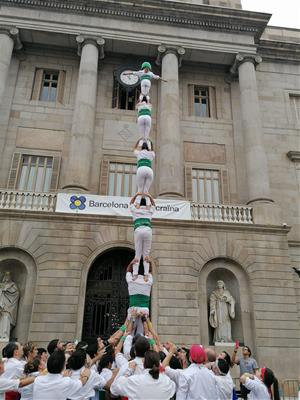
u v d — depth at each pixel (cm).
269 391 661
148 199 952
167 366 583
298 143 2328
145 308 823
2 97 2019
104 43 2197
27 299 1608
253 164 2016
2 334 1509
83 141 1938
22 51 2270
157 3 2242
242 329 1683
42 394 470
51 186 1988
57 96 2227
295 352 1625
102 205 1758
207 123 2281
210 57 2339
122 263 1825
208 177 2170
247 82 2230
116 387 484
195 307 1652
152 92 2309
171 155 1970
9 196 1747
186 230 1784
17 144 2066
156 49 2280
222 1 2528
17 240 1661
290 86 2478
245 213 1886
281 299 1714
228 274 1812
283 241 1823
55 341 779
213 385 549
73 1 2203
